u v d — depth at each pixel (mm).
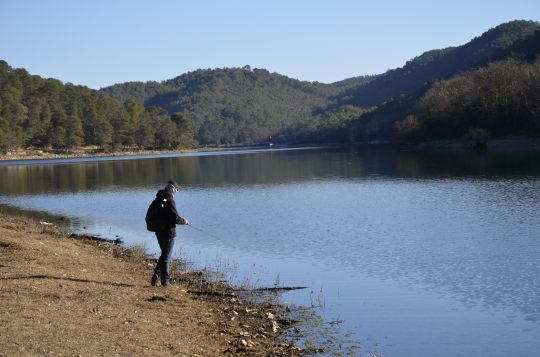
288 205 32812
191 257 18609
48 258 14492
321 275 15914
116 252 18281
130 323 9750
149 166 86312
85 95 178875
